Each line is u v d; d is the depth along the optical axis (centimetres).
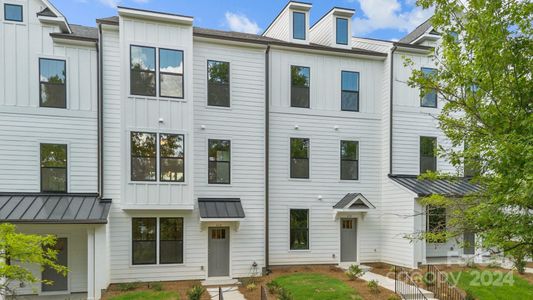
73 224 1062
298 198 1464
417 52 1577
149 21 1238
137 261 1227
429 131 1593
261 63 1420
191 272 1277
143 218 1242
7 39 1205
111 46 1253
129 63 1209
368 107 1580
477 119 630
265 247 1377
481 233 639
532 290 1065
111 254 1195
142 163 1214
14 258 743
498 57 541
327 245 1484
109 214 1189
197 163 1327
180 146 1258
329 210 1499
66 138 1241
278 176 1447
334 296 1012
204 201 1315
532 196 487
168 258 1260
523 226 530
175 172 1247
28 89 1216
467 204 714
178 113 1256
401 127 1559
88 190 1245
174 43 1261
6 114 1195
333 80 1541
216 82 1368
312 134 1502
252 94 1406
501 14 541
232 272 1316
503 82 552
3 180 1182
